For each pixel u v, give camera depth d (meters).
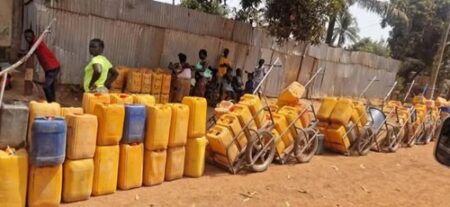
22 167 4.45
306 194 6.44
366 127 9.65
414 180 8.22
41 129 4.47
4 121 4.55
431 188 7.77
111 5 10.98
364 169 8.52
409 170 8.99
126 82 10.43
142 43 11.84
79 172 4.95
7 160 4.31
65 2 10.16
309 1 12.23
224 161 6.92
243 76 14.95
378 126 10.17
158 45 12.19
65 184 4.91
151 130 5.72
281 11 12.47
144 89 10.56
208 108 12.00
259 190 6.29
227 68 13.08
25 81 8.98
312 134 8.38
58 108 5.11
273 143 7.38
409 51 29.41
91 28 10.77
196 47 13.11
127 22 11.41
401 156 10.38
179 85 11.42
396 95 24.75
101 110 5.20
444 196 7.32
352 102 9.35
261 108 7.21
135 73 10.36
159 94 10.88
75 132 4.87
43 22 9.95
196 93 12.05
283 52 16.44
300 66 17.55
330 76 19.41
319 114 9.52
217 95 12.77
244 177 6.84
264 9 13.27
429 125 12.40
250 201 5.80
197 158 6.43
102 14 10.85
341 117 9.18
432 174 8.88
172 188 5.89
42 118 4.64
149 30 11.91
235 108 7.18
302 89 8.62
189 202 5.45
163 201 5.36
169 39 12.39
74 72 10.66
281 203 5.90
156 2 11.85
